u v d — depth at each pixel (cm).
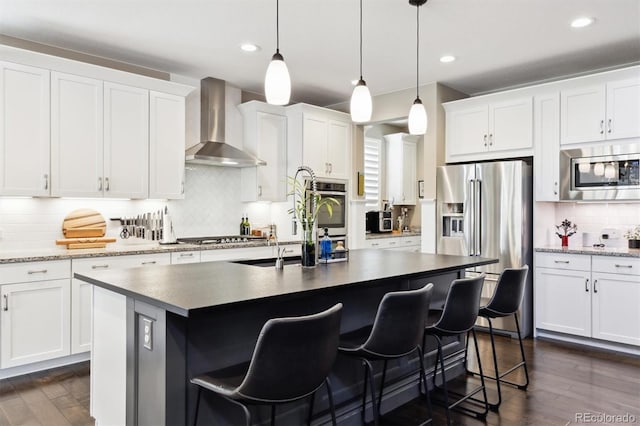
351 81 484
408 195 695
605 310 378
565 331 401
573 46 380
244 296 174
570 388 301
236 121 509
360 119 270
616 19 327
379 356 200
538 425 250
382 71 447
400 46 380
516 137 436
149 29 346
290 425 220
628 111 372
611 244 420
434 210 481
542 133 420
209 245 419
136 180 400
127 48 385
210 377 171
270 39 367
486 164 438
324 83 491
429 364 309
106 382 217
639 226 406
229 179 507
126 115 394
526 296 425
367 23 334
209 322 188
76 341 339
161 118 418
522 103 432
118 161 389
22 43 363
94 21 331
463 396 292
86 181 370
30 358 317
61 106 356
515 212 420
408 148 695
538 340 412
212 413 188
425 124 294
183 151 434
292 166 516
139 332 190
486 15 320
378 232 637
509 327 424
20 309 312
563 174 407
